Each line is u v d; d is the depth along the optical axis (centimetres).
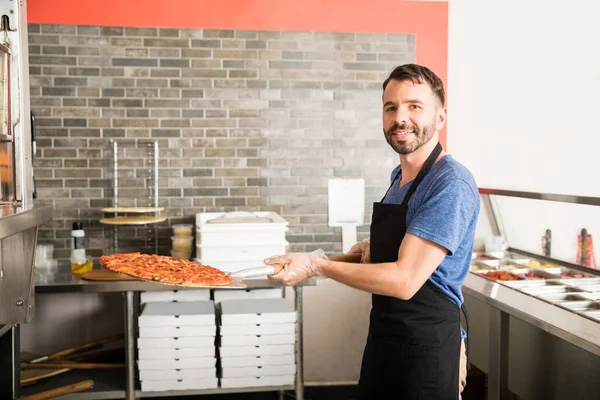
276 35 399
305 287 407
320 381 411
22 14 270
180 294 367
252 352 336
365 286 177
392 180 216
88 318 395
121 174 394
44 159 388
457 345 192
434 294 188
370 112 411
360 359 412
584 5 423
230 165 403
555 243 409
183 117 396
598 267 387
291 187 409
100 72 387
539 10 420
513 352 329
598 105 430
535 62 423
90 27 384
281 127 405
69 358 378
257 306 351
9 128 268
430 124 183
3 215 188
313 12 402
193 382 333
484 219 425
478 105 421
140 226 397
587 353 269
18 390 303
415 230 173
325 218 412
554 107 427
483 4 414
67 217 392
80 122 388
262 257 348
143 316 328
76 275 345
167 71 393
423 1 410
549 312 263
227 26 395
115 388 337
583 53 426
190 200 401
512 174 425
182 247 374
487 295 296
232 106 400
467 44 416
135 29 388
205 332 332
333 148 410
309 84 405
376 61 409
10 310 257
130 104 391
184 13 391
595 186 434
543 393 302
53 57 383
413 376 190
